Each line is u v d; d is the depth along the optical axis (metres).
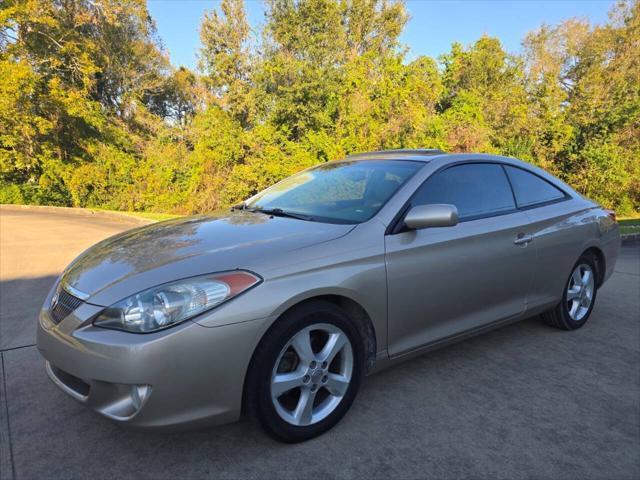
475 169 3.47
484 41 23.03
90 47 24.83
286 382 2.36
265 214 3.18
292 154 14.70
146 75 30.39
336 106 15.19
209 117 15.61
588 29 22.03
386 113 14.16
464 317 3.18
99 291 2.27
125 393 2.10
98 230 10.92
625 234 10.66
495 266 3.28
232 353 2.16
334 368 2.63
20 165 22.02
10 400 2.89
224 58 19.30
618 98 17.73
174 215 14.73
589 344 3.86
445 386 3.10
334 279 2.45
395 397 2.95
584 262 4.16
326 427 2.53
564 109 18.23
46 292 5.33
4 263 6.91
